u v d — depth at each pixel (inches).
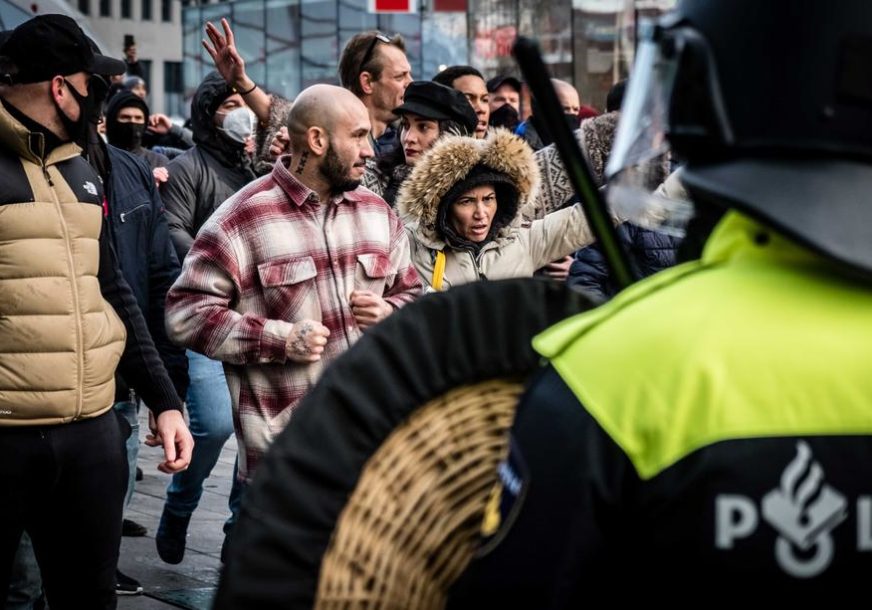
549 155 222.1
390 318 69.5
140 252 203.6
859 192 56.0
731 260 59.0
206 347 171.6
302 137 173.9
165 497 289.9
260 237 173.0
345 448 67.4
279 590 66.0
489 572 57.1
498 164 188.4
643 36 63.3
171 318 174.6
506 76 318.3
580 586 55.1
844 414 54.0
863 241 55.1
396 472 69.2
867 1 56.2
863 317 55.8
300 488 66.7
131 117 328.2
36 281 151.9
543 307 70.9
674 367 55.2
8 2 411.2
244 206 174.1
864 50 56.1
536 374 59.9
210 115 253.8
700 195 58.9
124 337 162.4
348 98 175.0
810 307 56.0
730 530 53.1
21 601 178.9
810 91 56.1
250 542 65.7
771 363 54.8
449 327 69.7
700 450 53.6
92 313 155.5
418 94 219.6
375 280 176.6
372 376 68.3
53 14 154.6
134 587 220.7
